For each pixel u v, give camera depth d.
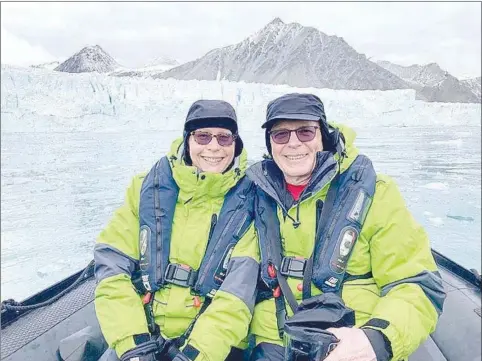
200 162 1.76
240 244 1.68
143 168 9.95
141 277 1.72
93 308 2.10
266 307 1.63
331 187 1.61
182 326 1.66
